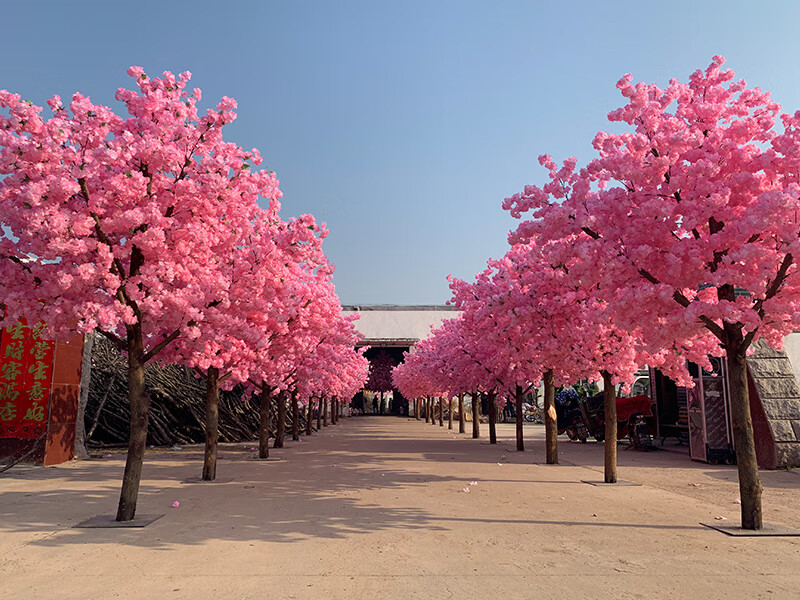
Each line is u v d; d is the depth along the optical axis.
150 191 8.66
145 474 14.09
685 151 8.31
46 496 10.76
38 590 5.33
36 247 7.80
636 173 8.15
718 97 8.82
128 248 8.25
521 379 19.94
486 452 20.48
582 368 12.16
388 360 78.50
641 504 9.92
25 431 16.17
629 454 19.98
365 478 13.23
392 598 5.10
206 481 12.73
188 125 8.95
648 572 5.91
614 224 8.80
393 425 46.78
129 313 7.98
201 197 8.73
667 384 24.00
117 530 7.79
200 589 5.34
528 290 12.79
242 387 29.55
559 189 9.56
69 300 8.02
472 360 22.45
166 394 24.39
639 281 8.78
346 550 6.73
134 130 8.81
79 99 8.00
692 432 17.72
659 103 8.59
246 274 9.52
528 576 5.75
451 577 5.71
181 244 8.71
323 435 32.28
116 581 5.59
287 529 7.85
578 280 9.05
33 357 16.47
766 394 15.75
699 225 8.66
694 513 9.13
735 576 5.79
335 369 22.80
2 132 7.38
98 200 7.88
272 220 11.41
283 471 14.68
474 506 9.65
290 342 15.22
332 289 20.03
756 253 7.32
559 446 23.44
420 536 7.46
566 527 8.05
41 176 7.62
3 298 7.99
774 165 7.90
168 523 8.26
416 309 69.00
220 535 7.50
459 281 18.73
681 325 7.99
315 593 5.23
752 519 7.87
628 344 11.62
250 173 9.89
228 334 10.15
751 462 8.03
